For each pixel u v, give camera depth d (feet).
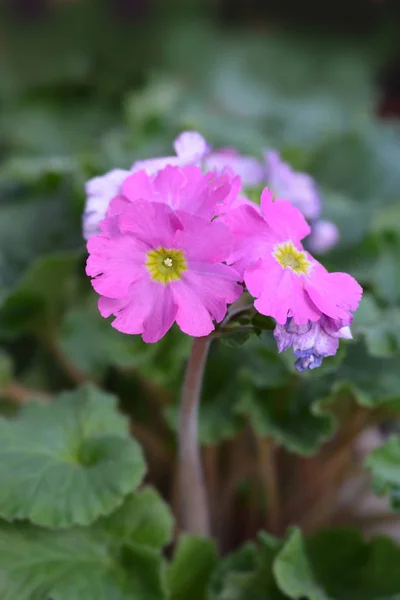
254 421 1.20
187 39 3.03
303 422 1.22
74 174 1.55
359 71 3.02
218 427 1.23
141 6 2.99
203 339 0.97
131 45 2.99
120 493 1.04
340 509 1.38
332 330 0.89
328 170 1.86
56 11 2.99
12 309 1.38
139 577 1.04
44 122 2.72
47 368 1.56
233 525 1.43
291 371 1.15
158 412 1.43
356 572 1.13
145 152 1.68
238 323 0.94
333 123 2.34
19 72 2.93
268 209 0.91
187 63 2.99
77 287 1.49
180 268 0.89
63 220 1.55
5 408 1.42
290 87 3.01
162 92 2.25
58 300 1.41
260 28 3.16
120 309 0.89
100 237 0.88
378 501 1.41
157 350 1.28
